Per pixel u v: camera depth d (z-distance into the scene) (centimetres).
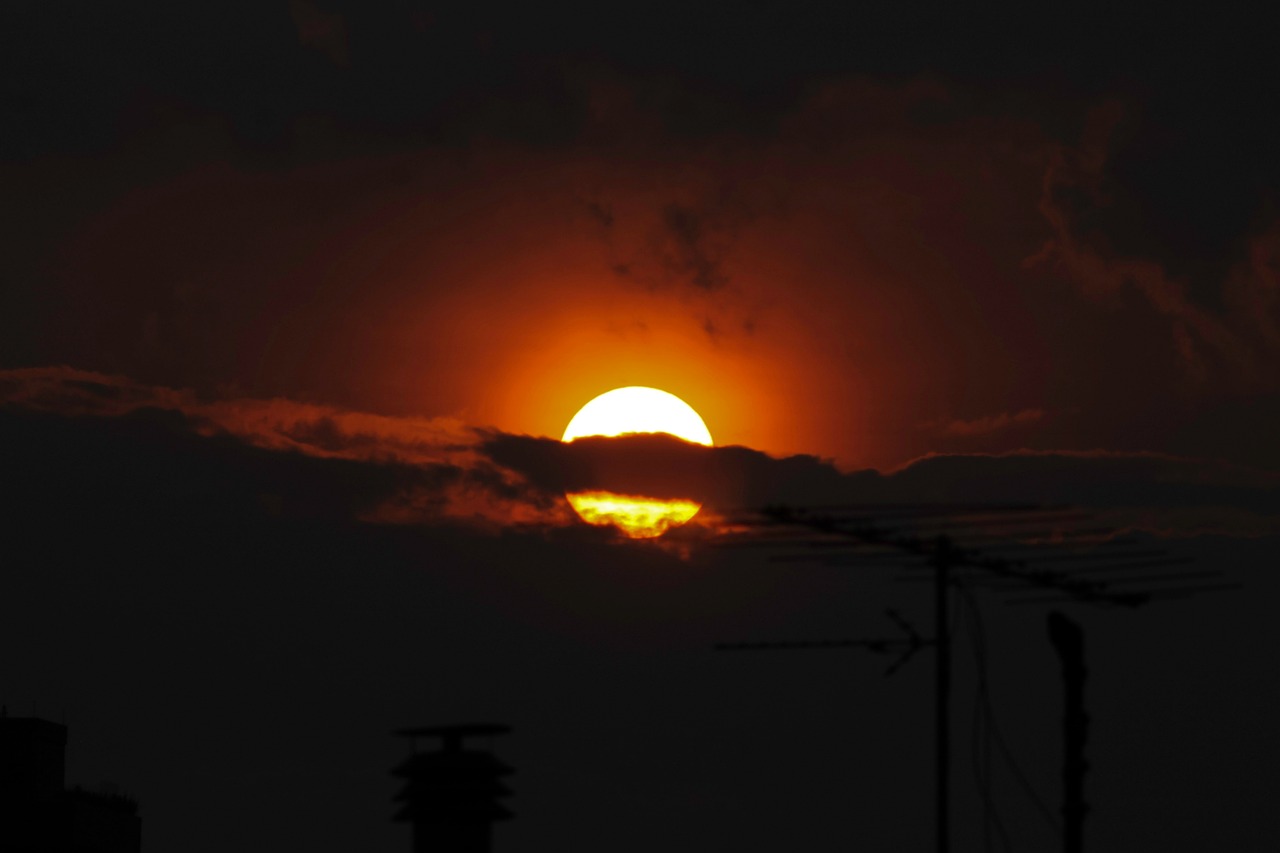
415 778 8375
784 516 9431
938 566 10038
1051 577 10469
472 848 8219
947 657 9981
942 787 9894
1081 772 9919
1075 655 10044
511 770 8462
